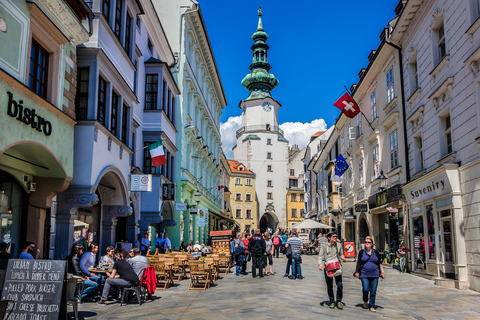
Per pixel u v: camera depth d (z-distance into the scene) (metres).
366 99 24.78
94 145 11.71
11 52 8.19
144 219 19.56
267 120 83.56
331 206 34.25
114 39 13.46
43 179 10.48
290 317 8.05
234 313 8.46
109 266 11.27
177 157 26.09
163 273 12.84
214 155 45.09
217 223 47.91
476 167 11.83
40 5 9.17
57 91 10.11
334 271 9.08
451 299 10.77
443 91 14.24
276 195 82.31
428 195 14.93
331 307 9.20
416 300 10.65
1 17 7.92
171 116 22.39
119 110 14.03
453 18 13.47
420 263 16.16
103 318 8.14
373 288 9.12
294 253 15.17
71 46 10.86
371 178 23.64
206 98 38.59
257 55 84.44
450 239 13.49
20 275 6.79
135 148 18.91
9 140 8.02
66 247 11.25
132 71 15.65
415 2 16.08
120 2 14.55
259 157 82.12
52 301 6.66
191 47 30.97
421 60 16.42
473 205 12.07
